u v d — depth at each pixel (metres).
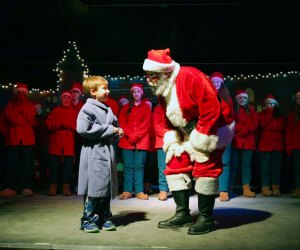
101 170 3.56
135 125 5.68
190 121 3.72
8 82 8.02
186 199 3.85
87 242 3.25
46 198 5.68
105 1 7.74
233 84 7.68
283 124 6.05
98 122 3.63
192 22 7.77
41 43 7.96
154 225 3.88
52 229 3.72
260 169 6.66
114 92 7.82
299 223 3.96
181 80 3.59
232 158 5.71
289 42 7.65
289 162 6.54
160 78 3.63
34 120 6.48
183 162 3.79
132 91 5.84
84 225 3.63
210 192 3.56
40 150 7.21
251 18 7.70
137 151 5.68
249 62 7.70
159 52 3.64
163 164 5.52
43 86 8.02
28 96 8.04
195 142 3.51
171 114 3.67
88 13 7.88
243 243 3.22
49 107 8.04
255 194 6.11
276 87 7.57
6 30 7.98
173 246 3.13
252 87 7.64
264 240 3.31
